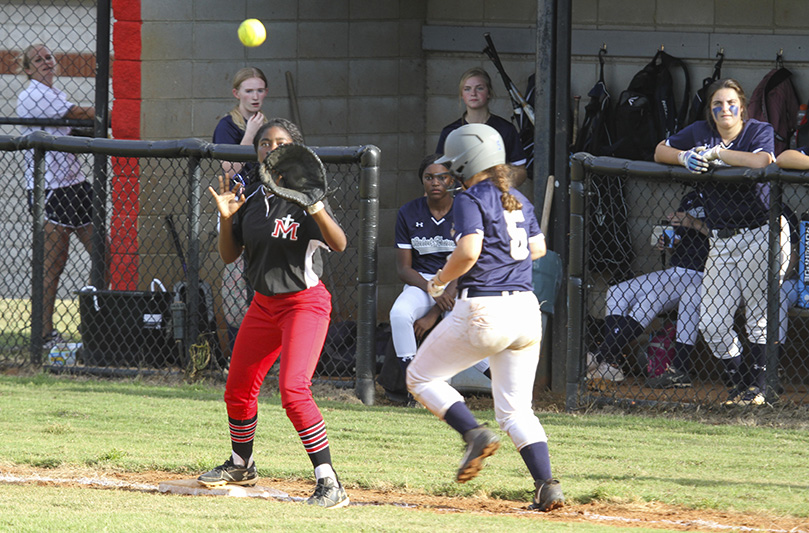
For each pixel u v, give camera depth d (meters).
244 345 15.43
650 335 28.89
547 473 14.52
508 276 14.18
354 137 33.47
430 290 14.38
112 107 33.03
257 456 18.36
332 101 33.50
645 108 30.94
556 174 27.47
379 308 33.38
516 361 14.61
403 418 22.77
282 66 33.38
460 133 14.46
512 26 32.78
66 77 40.88
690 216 26.92
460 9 32.97
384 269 33.44
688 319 26.89
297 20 33.25
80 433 20.16
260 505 14.32
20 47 41.12
